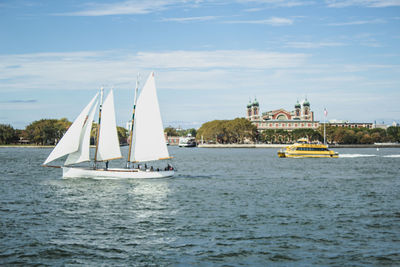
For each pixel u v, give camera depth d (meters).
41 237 38.97
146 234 40.38
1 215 47.34
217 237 39.41
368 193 64.75
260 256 34.50
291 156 167.12
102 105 75.50
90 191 64.81
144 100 76.50
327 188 70.62
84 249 36.03
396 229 42.16
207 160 152.12
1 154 187.25
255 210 51.09
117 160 160.62
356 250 35.84
